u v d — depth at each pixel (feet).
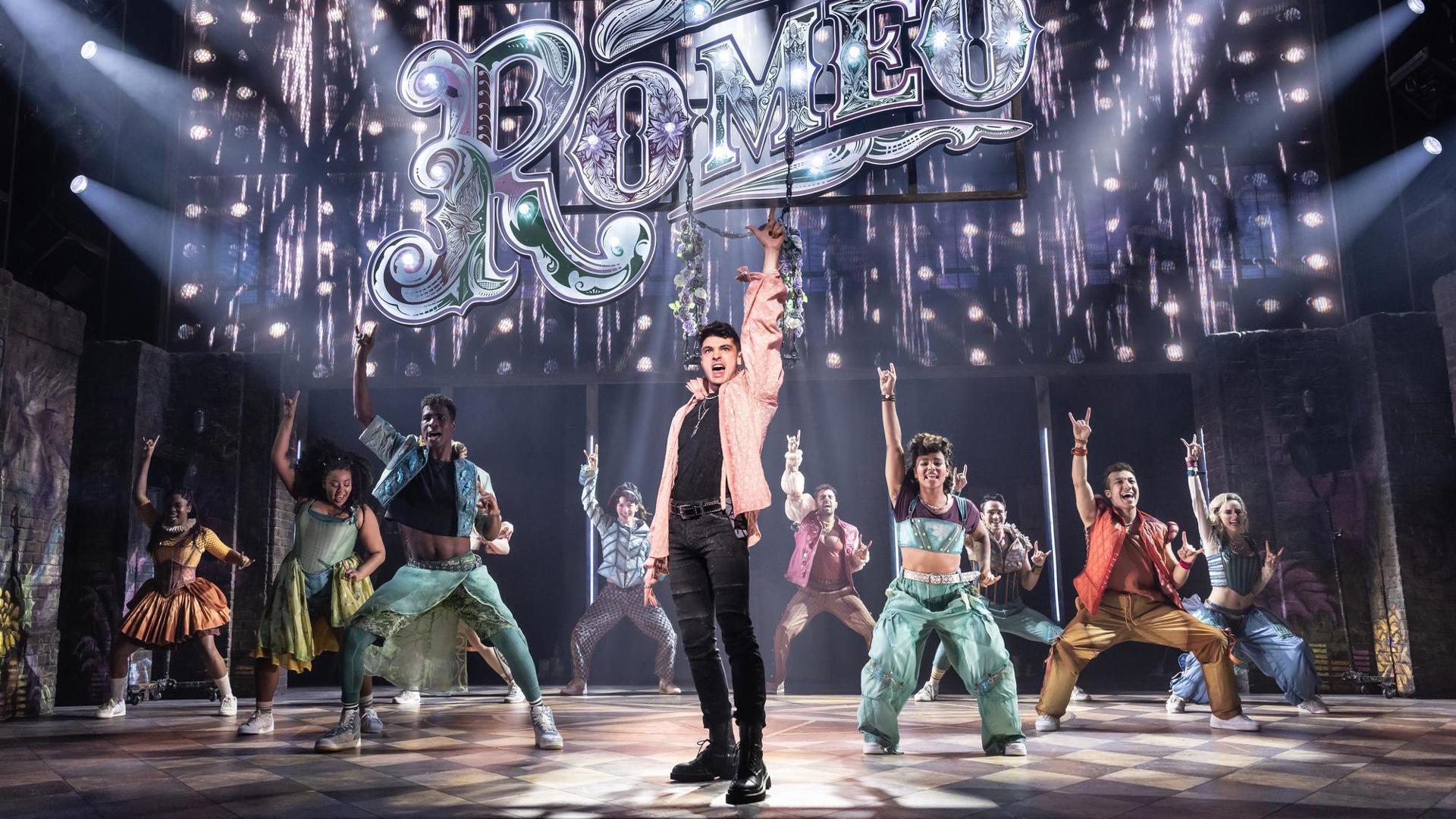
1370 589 22.63
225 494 24.64
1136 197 28.04
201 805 8.45
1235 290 27.02
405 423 30.19
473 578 12.88
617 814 7.89
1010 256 28.40
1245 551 17.63
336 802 8.55
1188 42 28.04
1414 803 8.34
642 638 29.53
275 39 29.04
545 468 30.81
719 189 17.33
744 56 17.78
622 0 18.29
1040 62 28.89
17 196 23.99
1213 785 9.35
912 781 9.59
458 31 29.53
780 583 29.45
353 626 12.40
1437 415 22.12
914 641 12.01
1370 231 25.31
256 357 25.30
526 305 28.78
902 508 12.64
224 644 23.84
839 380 28.32
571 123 17.92
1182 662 17.60
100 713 17.78
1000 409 30.25
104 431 23.24
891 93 17.16
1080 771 10.27
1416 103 25.12
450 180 17.97
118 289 26.04
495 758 11.46
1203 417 25.63
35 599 18.80
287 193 28.40
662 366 28.37
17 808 8.38
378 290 17.70
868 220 28.78
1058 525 28.78
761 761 8.63
